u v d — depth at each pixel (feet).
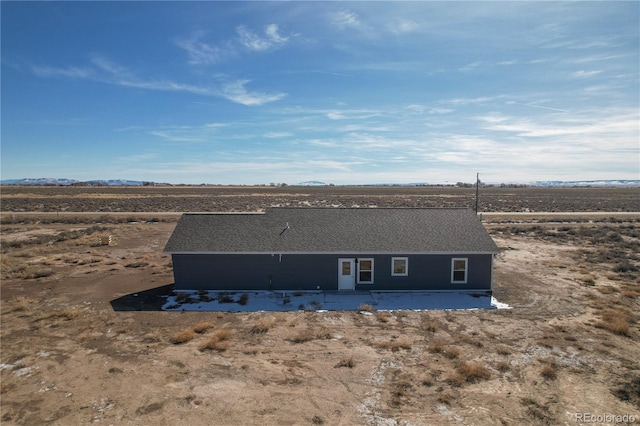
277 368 40.29
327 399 34.35
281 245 69.10
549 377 38.01
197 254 68.64
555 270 84.28
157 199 302.25
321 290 69.36
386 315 57.00
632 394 34.73
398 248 68.18
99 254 100.42
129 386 36.50
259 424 30.66
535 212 216.13
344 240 70.23
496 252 67.72
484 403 33.65
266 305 61.72
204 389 35.96
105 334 49.49
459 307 60.80
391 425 30.58
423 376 38.47
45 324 52.70
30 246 110.73
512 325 52.65
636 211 221.46
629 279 75.25
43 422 30.91
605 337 48.03
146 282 74.74
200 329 50.47
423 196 354.74
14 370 39.63
